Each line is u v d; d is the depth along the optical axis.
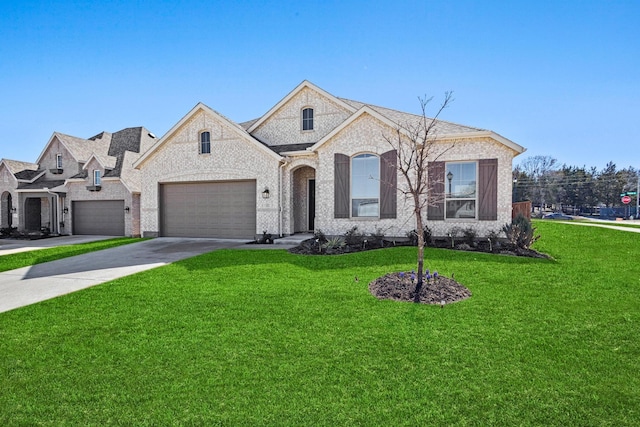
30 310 6.24
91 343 4.73
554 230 17.67
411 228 13.55
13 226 24.28
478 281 7.54
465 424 2.96
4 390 3.61
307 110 17.69
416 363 4.01
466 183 13.23
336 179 14.49
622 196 62.25
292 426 2.96
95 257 12.34
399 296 6.58
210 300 6.57
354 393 3.43
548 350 4.30
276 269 9.20
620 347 4.38
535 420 3.00
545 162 83.88
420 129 13.18
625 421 2.98
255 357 4.22
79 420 3.10
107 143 25.88
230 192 17.34
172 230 18.31
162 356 4.30
